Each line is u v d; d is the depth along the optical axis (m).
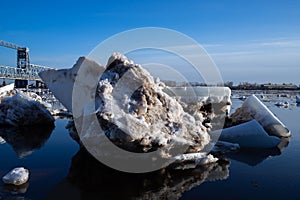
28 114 12.63
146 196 5.39
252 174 6.55
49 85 9.49
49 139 10.19
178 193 5.53
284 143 9.72
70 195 5.27
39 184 5.82
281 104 25.00
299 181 6.13
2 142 9.70
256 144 9.05
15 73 40.44
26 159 7.57
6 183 5.76
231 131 9.55
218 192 5.55
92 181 6.00
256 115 11.30
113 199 5.21
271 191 5.61
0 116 12.81
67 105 9.23
